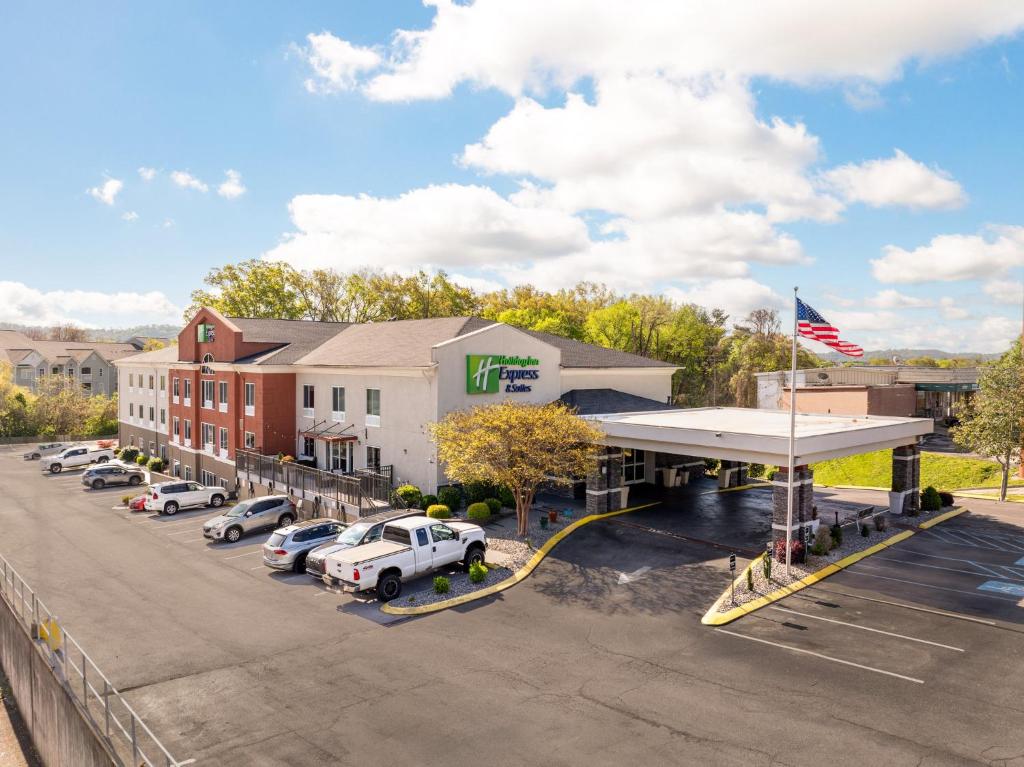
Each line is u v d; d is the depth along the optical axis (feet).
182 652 56.80
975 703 44.78
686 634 57.67
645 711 44.68
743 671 50.26
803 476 77.66
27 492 151.12
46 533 107.55
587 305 322.75
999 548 81.71
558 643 56.44
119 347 395.55
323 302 260.83
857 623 59.00
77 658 55.93
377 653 55.42
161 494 122.52
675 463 125.29
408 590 70.95
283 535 80.74
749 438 79.56
